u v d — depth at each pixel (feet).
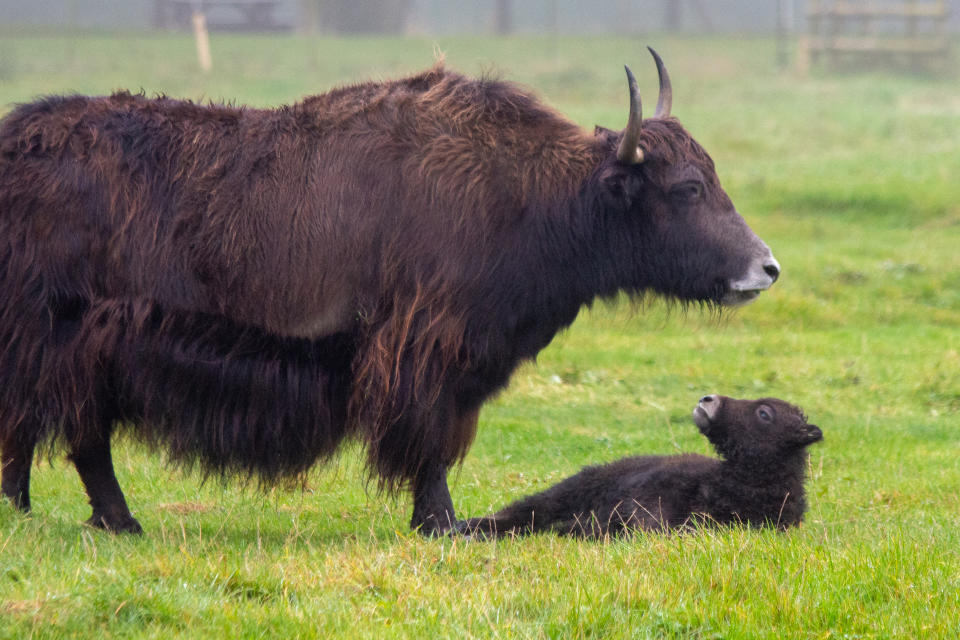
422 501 86.02
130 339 81.76
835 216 283.18
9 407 82.53
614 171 86.38
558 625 59.77
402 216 83.20
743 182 306.35
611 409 147.95
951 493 105.60
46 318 81.51
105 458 86.48
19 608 57.82
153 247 82.02
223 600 61.05
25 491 86.74
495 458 121.80
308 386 83.76
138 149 83.61
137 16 653.71
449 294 82.74
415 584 65.41
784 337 188.55
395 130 84.94
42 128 83.87
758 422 83.82
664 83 93.66
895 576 66.33
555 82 471.21
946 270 228.63
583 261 88.22
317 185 83.61
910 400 153.48
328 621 59.36
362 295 83.35
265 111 87.35
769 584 64.54
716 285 89.71
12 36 531.50
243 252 82.43
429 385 82.89
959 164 324.19
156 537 82.17
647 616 60.80
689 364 170.19
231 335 82.74
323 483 108.78
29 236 81.41
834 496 104.01
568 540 82.17
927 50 527.40
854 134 377.91
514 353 86.99
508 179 85.46
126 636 56.75
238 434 83.76
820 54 542.16
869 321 203.51
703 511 83.82
